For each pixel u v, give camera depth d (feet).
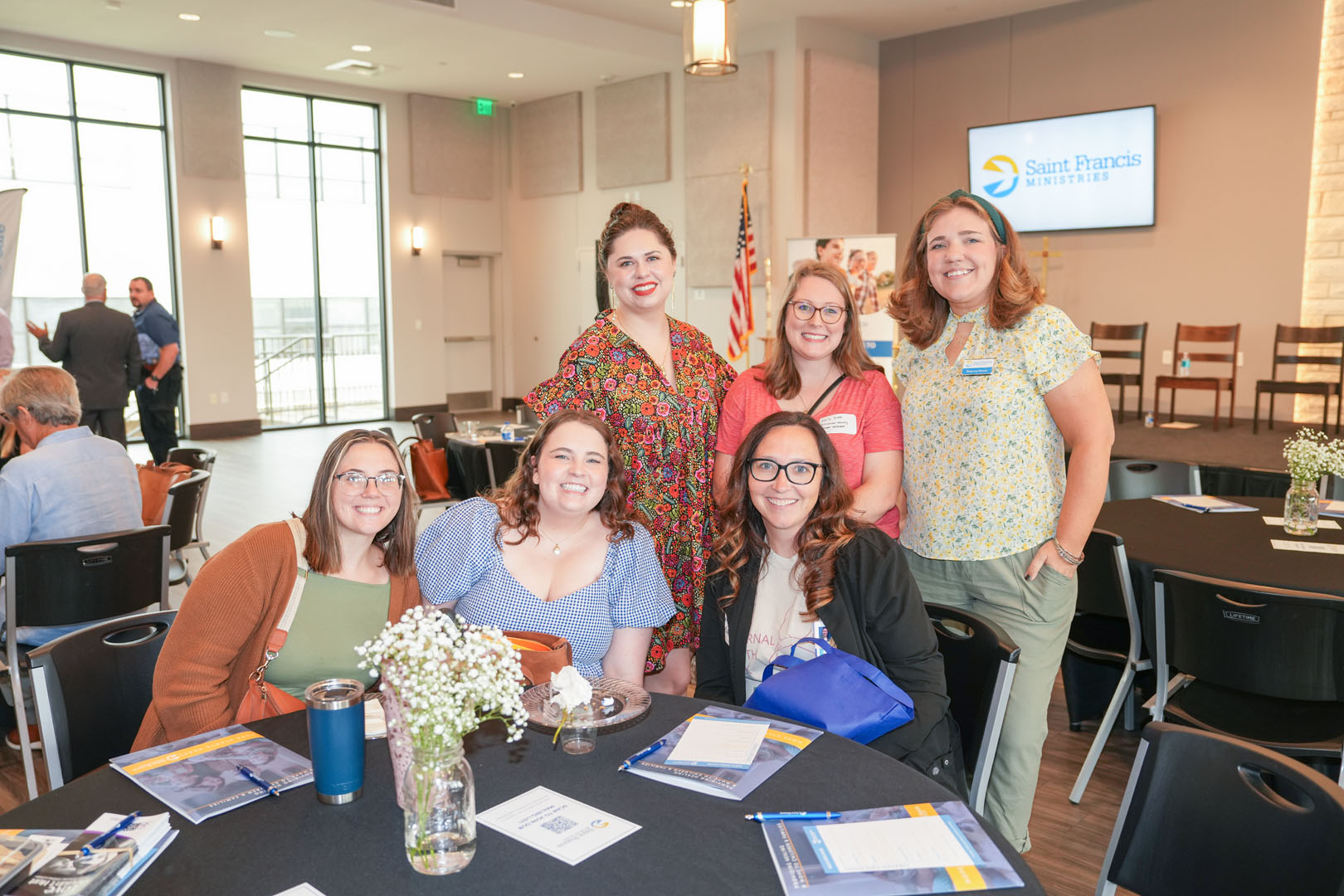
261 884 3.72
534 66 34.45
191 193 34.42
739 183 32.42
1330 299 25.67
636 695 5.55
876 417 8.02
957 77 31.81
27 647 9.88
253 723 5.28
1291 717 8.05
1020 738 7.48
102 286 24.97
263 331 37.78
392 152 39.63
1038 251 30.55
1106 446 7.12
